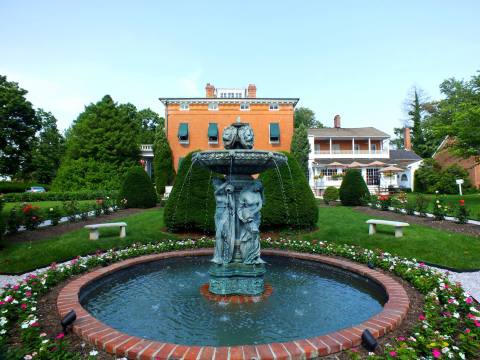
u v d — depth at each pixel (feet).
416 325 13.48
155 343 11.92
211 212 37.99
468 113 60.44
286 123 109.19
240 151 18.15
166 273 24.73
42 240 35.01
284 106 109.19
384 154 122.52
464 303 15.46
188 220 37.88
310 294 19.88
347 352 11.73
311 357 11.34
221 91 126.41
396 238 33.60
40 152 150.51
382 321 13.67
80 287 18.75
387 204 54.49
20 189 125.18
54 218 44.14
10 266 25.67
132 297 19.39
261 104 108.78
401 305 15.53
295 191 38.32
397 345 11.58
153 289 20.85
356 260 25.32
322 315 16.58
